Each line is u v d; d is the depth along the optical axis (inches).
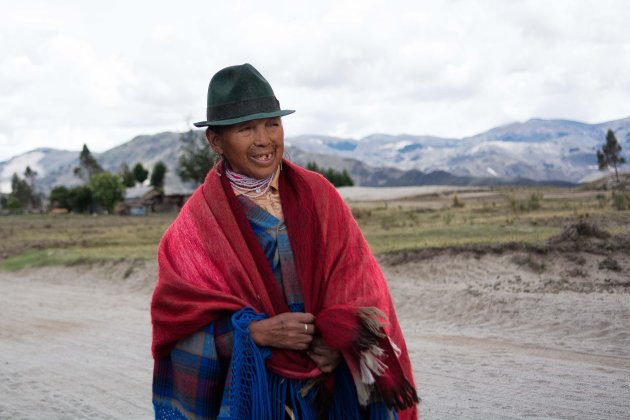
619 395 264.7
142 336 468.4
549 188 2519.7
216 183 118.4
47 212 4685.0
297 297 115.0
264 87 116.6
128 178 6943.9
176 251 115.0
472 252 599.5
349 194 3398.1
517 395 272.4
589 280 496.4
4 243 1579.7
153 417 272.4
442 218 1164.5
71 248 1279.5
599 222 764.6
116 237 1589.6
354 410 112.0
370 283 116.3
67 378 347.6
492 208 1354.6
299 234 116.0
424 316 483.5
